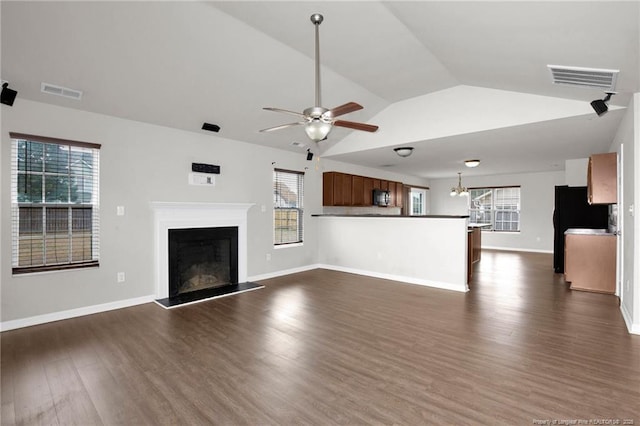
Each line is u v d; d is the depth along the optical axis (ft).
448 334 10.24
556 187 19.89
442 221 16.48
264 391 7.14
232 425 6.05
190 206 14.93
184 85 11.82
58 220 11.72
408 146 17.51
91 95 11.32
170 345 9.52
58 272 11.58
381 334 10.28
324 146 19.86
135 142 13.46
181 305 13.37
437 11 7.69
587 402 6.61
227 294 14.99
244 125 15.52
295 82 12.78
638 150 10.15
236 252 16.90
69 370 8.08
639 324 10.19
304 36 9.86
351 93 14.48
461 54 10.26
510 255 27.22
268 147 18.57
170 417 6.29
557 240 19.84
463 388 7.18
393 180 29.45
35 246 11.27
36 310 11.17
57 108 11.50
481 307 13.05
